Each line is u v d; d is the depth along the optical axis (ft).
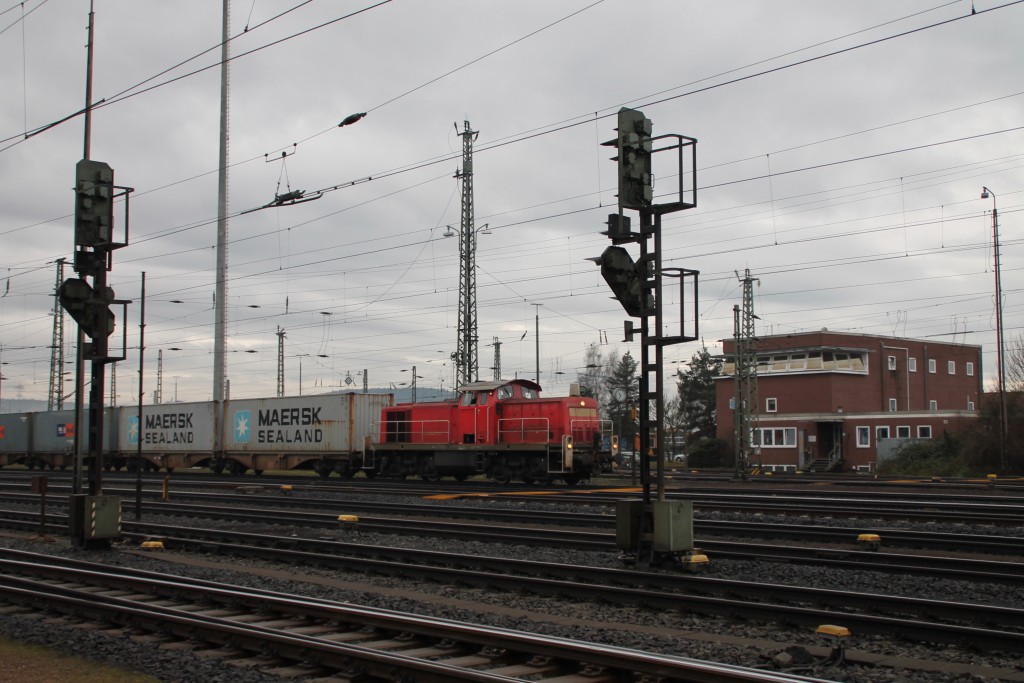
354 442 138.51
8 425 201.46
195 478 147.23
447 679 26.58
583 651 27.84
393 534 66.33
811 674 28.55
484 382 125.49
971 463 169.89
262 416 152.76
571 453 112.78
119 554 57.52
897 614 35.86
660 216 47.34
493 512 75.61
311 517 75.31
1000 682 27.63
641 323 47.78
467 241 136.36
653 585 42.96
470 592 43.62
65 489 118.42
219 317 138.10
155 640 34.50
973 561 46.55
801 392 230.27
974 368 268.00
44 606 39.86
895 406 239.91
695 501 87.20
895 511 72.64
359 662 29.01
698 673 25.21
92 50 63.05
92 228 57.16
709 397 298.76
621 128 46.44
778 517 72.02
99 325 58.13
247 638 32.22
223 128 137.90
